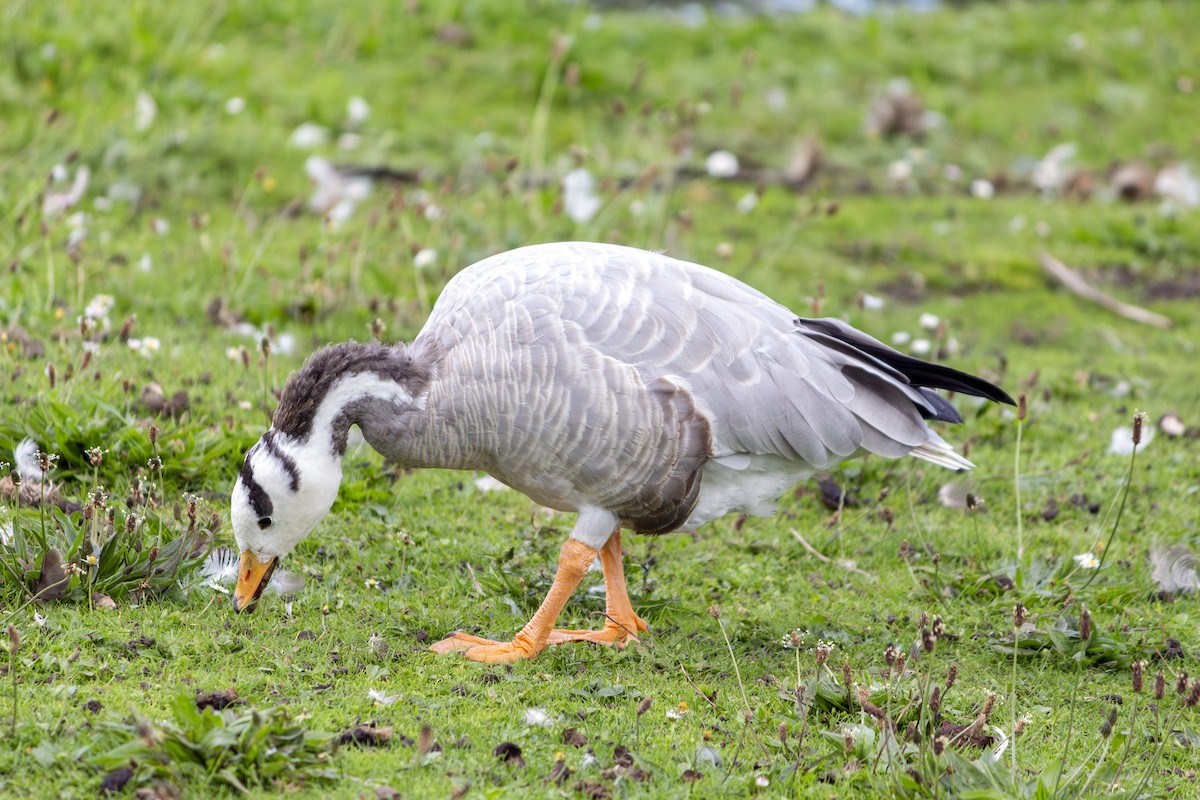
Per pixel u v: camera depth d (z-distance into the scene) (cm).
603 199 1784
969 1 2964
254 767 682
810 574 1075
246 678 792
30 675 770
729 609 1003
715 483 899
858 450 916
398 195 1526
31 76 1914
